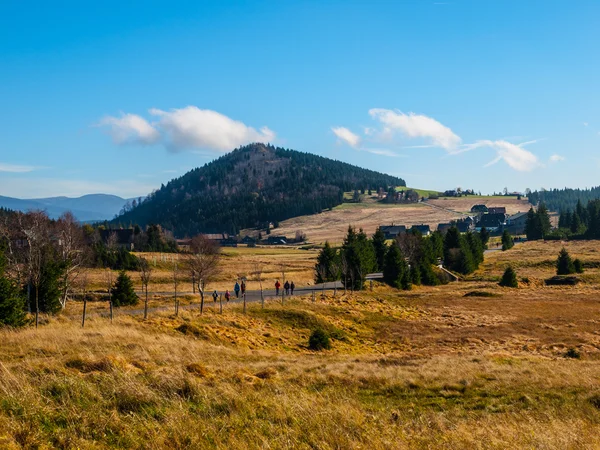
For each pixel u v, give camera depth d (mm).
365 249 79438
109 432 8641
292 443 8836
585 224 159375
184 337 28047
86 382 11328
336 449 8867
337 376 17469
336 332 37062
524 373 19766
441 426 11203
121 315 35656
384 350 33406
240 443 8570
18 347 18500
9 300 26938
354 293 58688
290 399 11789
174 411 9844
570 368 21406
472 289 71562
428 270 79938
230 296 54094
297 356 25141
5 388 9930
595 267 89875
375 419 11219
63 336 21875
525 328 40812
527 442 10117
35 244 41344
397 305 53156
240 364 19578
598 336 36719
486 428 11211
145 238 132750
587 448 9953
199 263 52219
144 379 12211
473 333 38625
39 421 8656
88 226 130000
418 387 16688
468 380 17750
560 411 13766
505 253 119000
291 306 43688
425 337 37656
